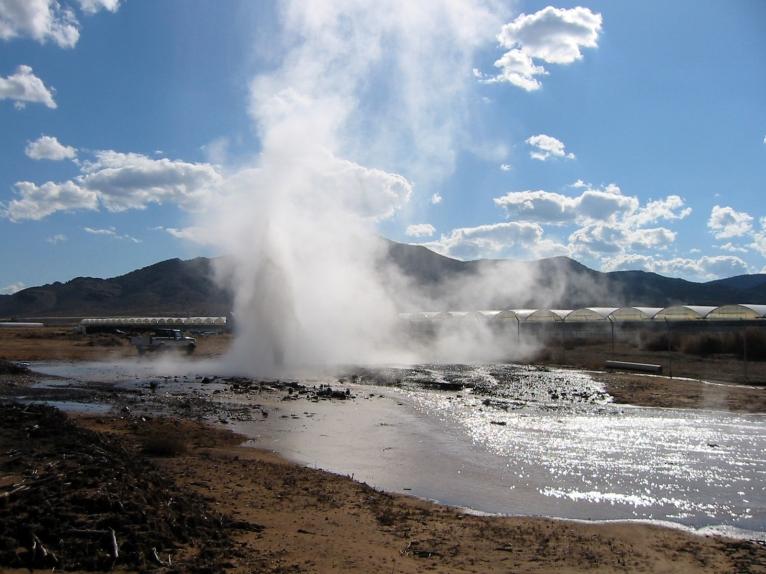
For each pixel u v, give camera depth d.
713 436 21.41
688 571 10.18
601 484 15.63
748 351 46.59
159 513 10.01
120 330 100.25
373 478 15.97
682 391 31.31
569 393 31.83
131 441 18.72
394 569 9.52
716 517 13.27
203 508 11.48
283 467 16.39
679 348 52.06
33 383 36.53
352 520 12.08
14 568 8.09
